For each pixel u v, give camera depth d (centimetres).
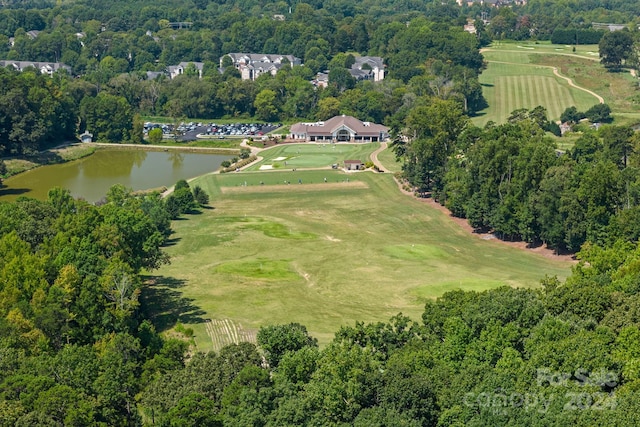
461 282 18888
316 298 17825
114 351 12356
